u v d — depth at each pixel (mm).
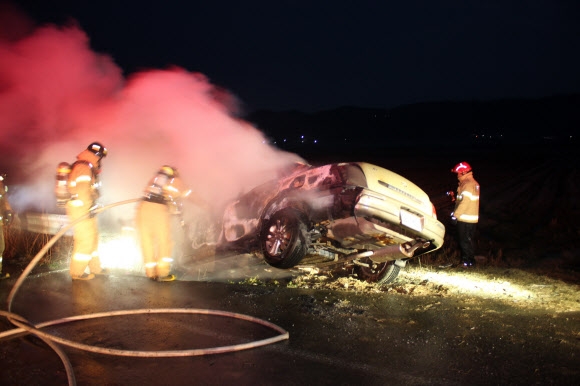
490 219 15742
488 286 7727
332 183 6895
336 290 7039
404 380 4121
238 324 5352
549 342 5086
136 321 5352
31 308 5746
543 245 11766
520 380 4199
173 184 7312
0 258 7281
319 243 7203
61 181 6988
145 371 4152
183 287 6820
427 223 7074
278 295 6539
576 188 23281
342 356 4578
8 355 4395
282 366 4316
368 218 6590
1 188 7391
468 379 4188
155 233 7176
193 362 4340
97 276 7281
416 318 5770
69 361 4191
